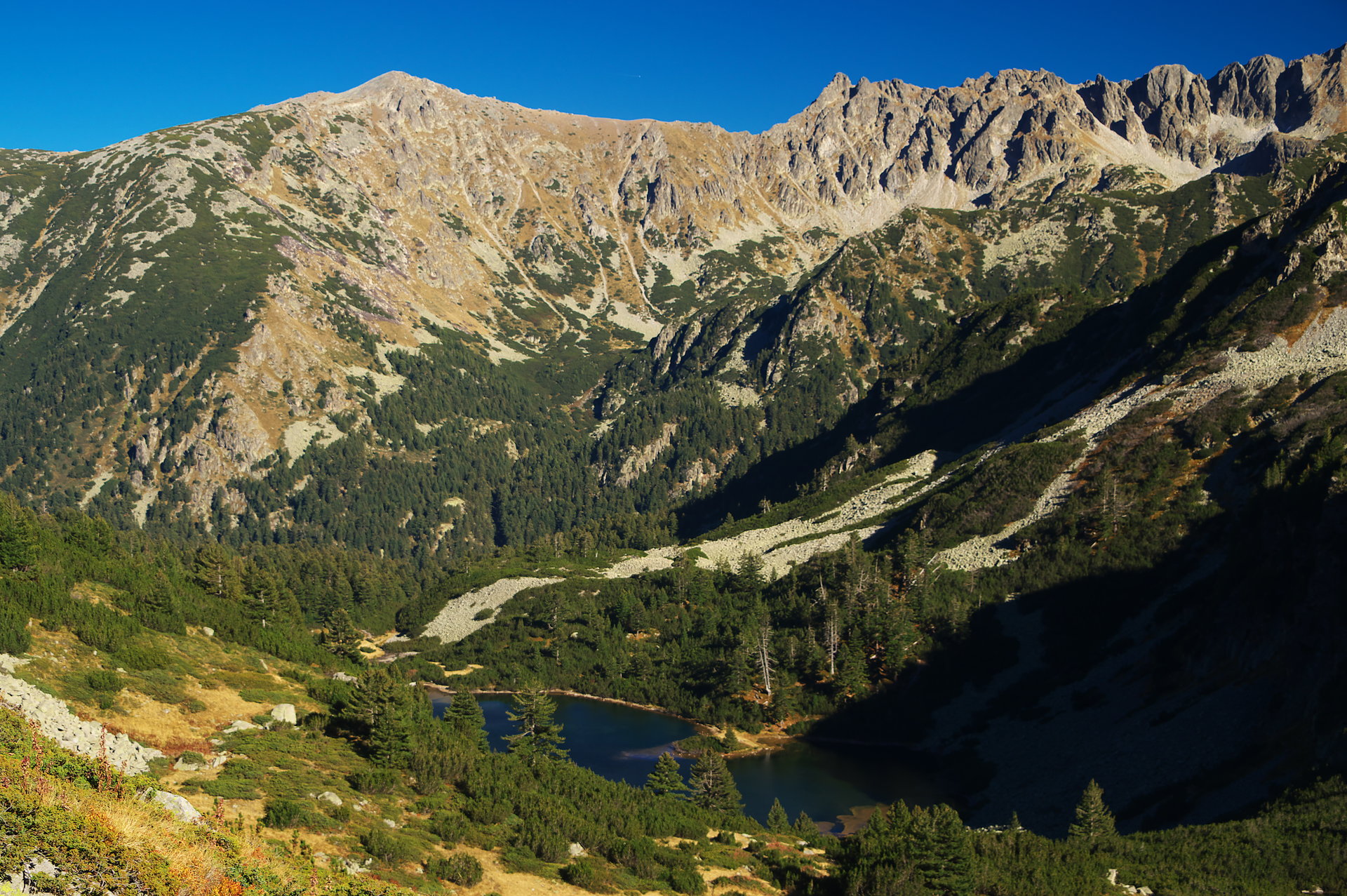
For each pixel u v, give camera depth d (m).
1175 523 124.00
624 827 65.75
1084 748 95.50
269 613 119.12
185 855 32.56
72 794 33.38
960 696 120.62
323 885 37.72
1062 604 123.38
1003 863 63.47
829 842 74.81
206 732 63.66
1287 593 87.00
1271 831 64.19
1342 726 69.62
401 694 74.50
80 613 74.62
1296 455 116.12
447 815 58.34
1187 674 96.00
